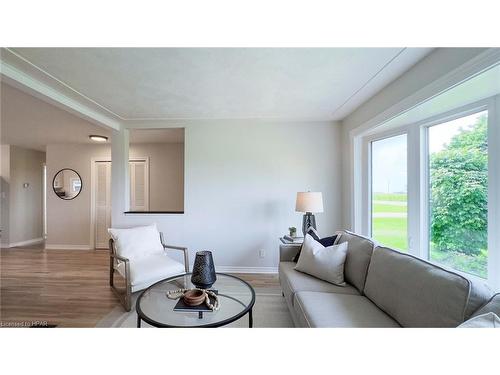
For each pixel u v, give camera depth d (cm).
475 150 170
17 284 292
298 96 252
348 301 162
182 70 194
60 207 496
